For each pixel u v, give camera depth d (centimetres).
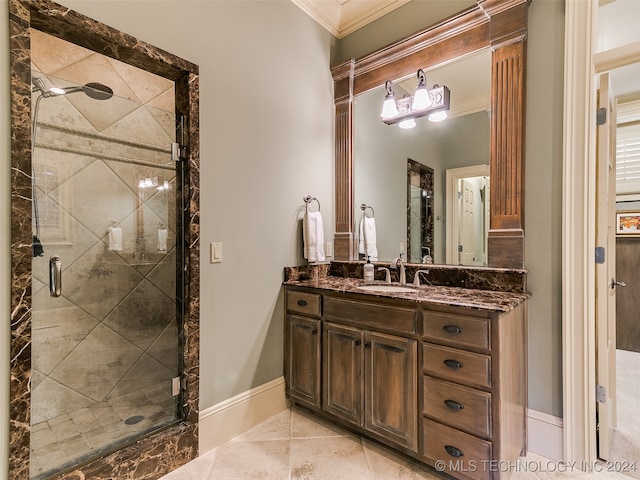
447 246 221
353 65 266
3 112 127
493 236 195
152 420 179
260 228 219
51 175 147
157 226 183
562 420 174
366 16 263
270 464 173
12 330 129
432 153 230
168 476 166
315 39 262
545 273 180
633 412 221
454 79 220
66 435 152
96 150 163
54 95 148
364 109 267
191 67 181
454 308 154
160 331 184
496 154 195
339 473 165
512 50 189
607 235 179
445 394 156
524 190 187
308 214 245
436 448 158
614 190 201
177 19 176
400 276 224
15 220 130
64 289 154
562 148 175
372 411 182
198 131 184
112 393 169
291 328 227
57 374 151
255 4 216
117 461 153
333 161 279
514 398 162
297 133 246
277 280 231
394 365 173
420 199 235
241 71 207
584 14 170
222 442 193
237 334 204
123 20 156
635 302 340
